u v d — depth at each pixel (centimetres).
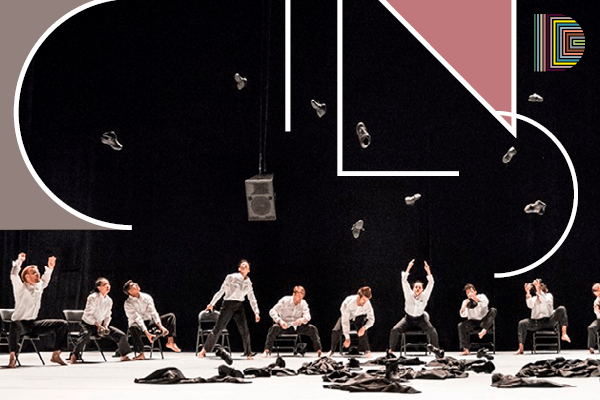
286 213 1277
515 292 1262
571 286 1266
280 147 1284
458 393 641
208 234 1280
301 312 1153
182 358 1116
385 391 649
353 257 1270
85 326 1038
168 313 1268
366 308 1118
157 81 1299
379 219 1274
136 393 649
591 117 1278
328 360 866
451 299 1261
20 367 955
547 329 1202
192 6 1304
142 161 1291
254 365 990
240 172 1284
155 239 1283
